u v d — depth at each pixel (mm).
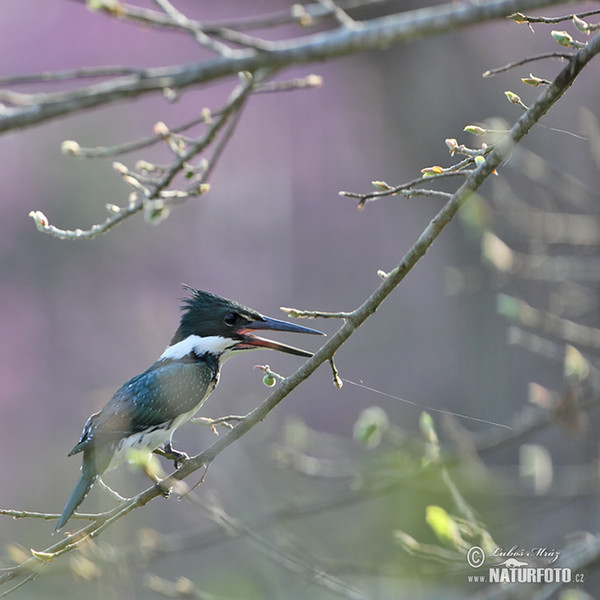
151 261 22172
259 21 5574
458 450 8281
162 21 5000
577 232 10008
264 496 12859
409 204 18078
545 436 12695
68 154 5328
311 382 18375
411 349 17312
